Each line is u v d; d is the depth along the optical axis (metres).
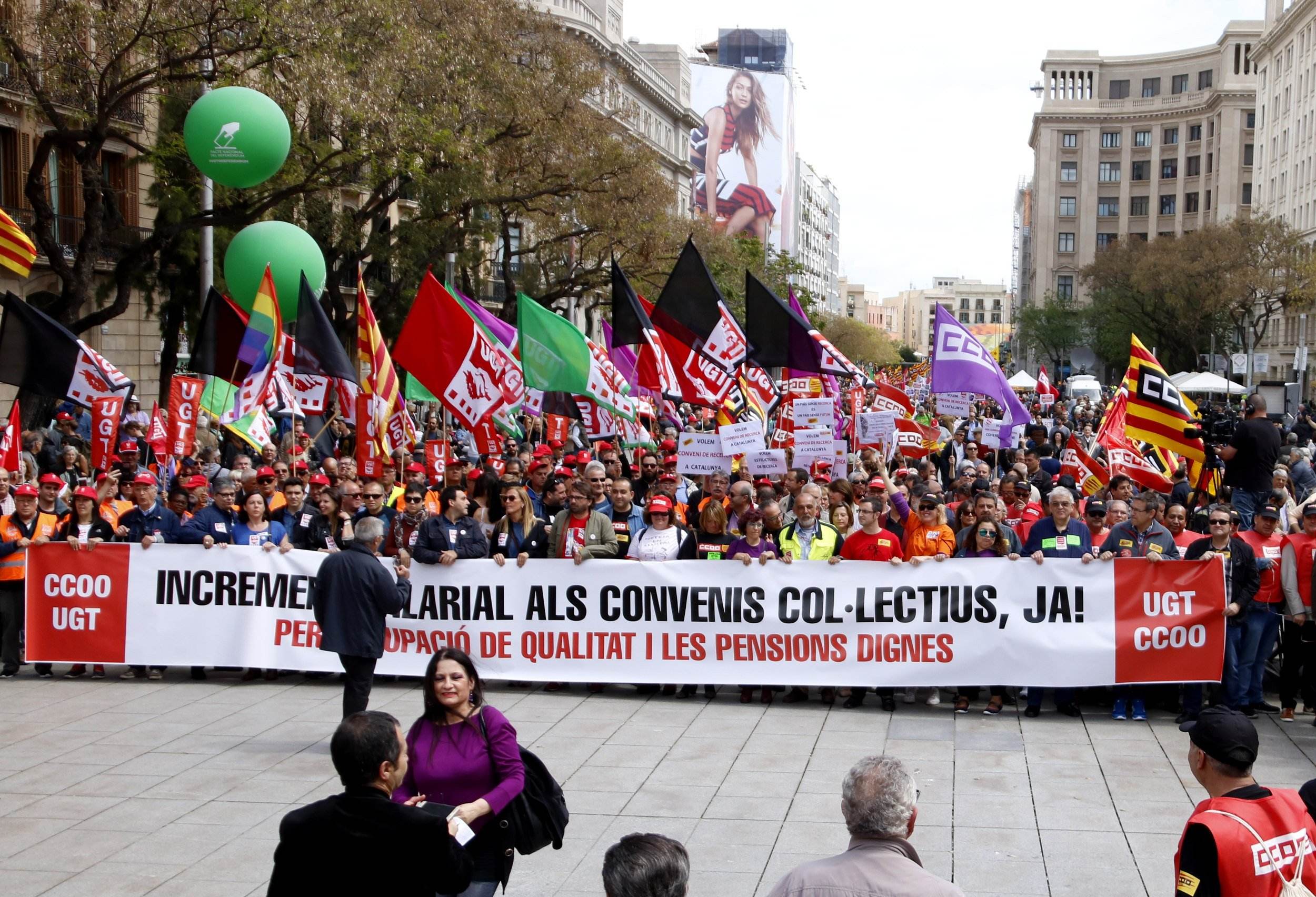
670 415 17.67
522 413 22.67
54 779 8.48
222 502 11.64
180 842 7.30
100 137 19.94
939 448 19.92
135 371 32.81
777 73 132.88
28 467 16.27
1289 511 12.34
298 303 15.75
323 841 4.31
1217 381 45.03
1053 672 10.33
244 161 16.09
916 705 10.88
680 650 10.81
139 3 19.50
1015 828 7.54
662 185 33.56
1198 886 4.22
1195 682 10.28
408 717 10.09
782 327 15.26
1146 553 10.41
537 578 10.95
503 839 5.36
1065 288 132.62
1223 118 118.56
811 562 10.62
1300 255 60.91
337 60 21.09
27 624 11.46
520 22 30.47
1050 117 131.25
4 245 14.78
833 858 4.05
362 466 13.45
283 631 11.30
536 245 34.62
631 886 3.60
